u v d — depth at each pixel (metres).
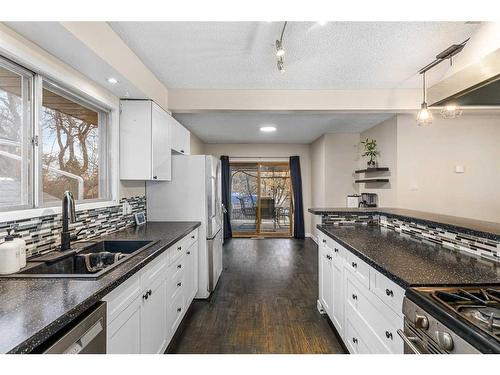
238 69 2.70
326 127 4.96
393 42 2.18
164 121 2.96
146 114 2.65
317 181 6.10
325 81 3.03
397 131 4.04
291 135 5.73
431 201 4.04
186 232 2.52
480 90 1.52
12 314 0.91
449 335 0.91
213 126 4.83
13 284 1.18
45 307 0.96
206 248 3.17
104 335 1.14
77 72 2.01
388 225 2.62
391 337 1.33
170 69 2.67
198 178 3.23
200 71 2.74
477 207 4.06
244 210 6.98
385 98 3.30
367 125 4.80
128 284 1.42
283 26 1.93
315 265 4.38
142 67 2.49
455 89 1.56
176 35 2.05
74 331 0.96
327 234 2.45
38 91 1.69
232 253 5.17
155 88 2.85
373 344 1.53
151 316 1.74
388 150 4.32
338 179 5.55
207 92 3.29
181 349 2.14
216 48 2.26
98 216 2.29
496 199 4.06
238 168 6.92
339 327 2.15
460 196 4.06
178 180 3.24
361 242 1.99
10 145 1.56
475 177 4.07
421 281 1.19
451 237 1.82
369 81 3.04
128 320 1.42
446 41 2.16
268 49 2.28
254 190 6.95
